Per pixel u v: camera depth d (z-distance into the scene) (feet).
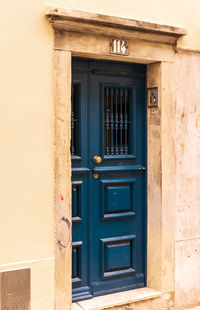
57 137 12.50
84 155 14.02
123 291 14.79
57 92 12.47
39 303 12.30
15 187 11.90
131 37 13.76
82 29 12.76
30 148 12.09
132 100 14.97
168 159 14.76
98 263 14.46
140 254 15.28
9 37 11.70
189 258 15.37
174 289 15.01
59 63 12.50
